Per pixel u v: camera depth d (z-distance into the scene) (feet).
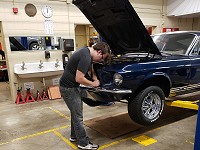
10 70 17.10
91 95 9.72
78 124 8.57
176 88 10.77
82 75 7.79
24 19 17.03
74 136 9.68
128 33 9.86
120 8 8.43
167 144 9.18
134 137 9.98
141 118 9.36
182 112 13.34
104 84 9.43
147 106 9.66
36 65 17.78
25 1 16.85
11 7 16.35
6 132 11.19
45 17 17.97
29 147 9.39
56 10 18.44
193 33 12.23
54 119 13.05
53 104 16.72
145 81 9.38
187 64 10.85
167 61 10.10
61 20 18.88
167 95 10.69
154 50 10.11
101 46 8.16
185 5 25.09
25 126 12.00
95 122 11.93
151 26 26.86
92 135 10.33
